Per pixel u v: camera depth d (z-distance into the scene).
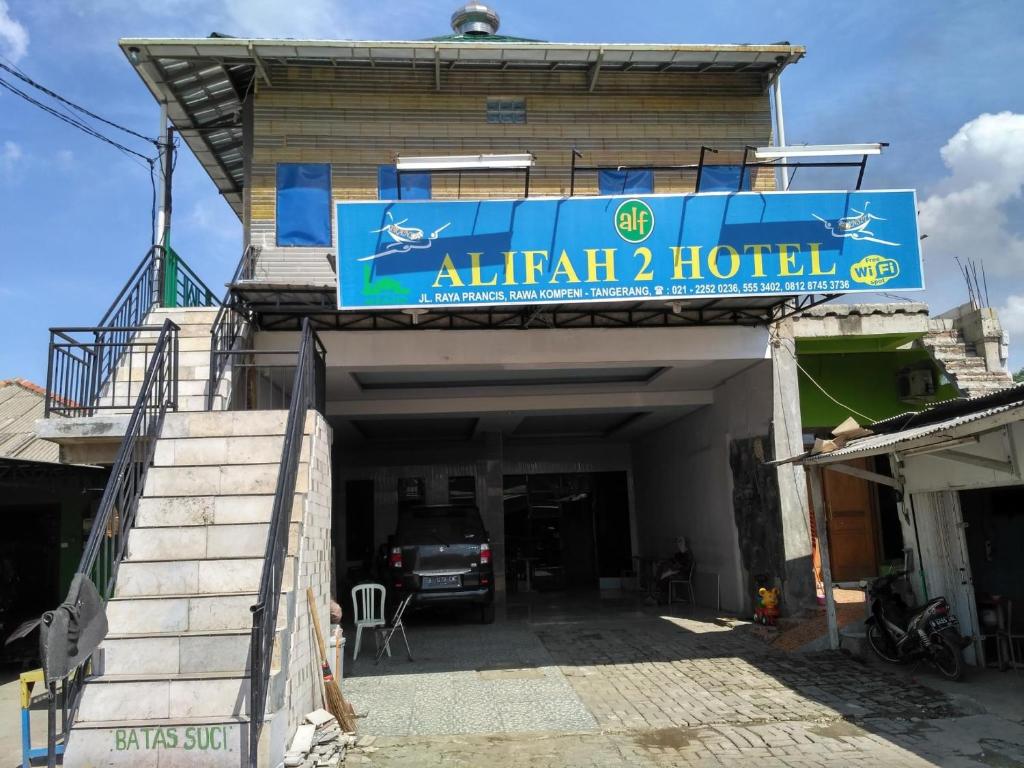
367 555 18.47
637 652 9.70
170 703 5.18
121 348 9.56
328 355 10.16
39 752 5.61
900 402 13.68
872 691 7.44
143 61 11.02
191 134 13.63
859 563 12.63
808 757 5.75
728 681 8.02
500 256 8.62
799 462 9.37
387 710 7.28
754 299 9.91
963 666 7.58
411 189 11.58
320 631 6.92
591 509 19.91
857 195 8.88
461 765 5.79
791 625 10.26
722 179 12.12
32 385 15.74
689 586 14.44
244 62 11.21
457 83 11.88
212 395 8.43
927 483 8.66
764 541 11.39
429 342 10.34
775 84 12.20
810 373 13.70
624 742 6.23
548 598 16.58
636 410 14.14
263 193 11.40
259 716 4.98
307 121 11.60
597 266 8.66
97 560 5.91
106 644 5.45
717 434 13.24
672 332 10.70
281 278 11.18
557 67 11.88
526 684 8.16
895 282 8.78
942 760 5.59
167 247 11.27
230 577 6.01
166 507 6.49
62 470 10.73
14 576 12.46
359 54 11.17
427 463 18.86
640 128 12.11
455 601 12.19
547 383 12.83
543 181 11.85
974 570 8.44
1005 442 7.35
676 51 11.51
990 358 12.29
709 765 5.66
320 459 7.66
